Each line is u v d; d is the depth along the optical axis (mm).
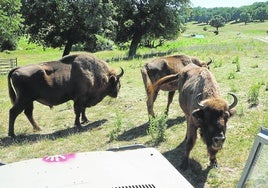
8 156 9500
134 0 42344
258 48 31594
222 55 27188
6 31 35219
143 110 12930
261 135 3916
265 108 11539
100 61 12469
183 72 9141
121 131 10875
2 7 34562
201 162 8156
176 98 14172
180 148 9109
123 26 44031
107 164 3555
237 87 14867
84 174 3344
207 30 175875
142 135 10336
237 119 10594
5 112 14445
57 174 3348
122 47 60500
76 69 11875
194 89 7992
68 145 10039
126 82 18672
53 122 12547
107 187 3174
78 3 37312
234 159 8078
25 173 3391
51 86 11508
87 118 12680
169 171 3623
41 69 11445
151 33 44500
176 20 43688
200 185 7250
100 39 42094
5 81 26641
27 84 11297
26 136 11156
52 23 39094
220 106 6590
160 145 9430
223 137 6441
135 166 3668
